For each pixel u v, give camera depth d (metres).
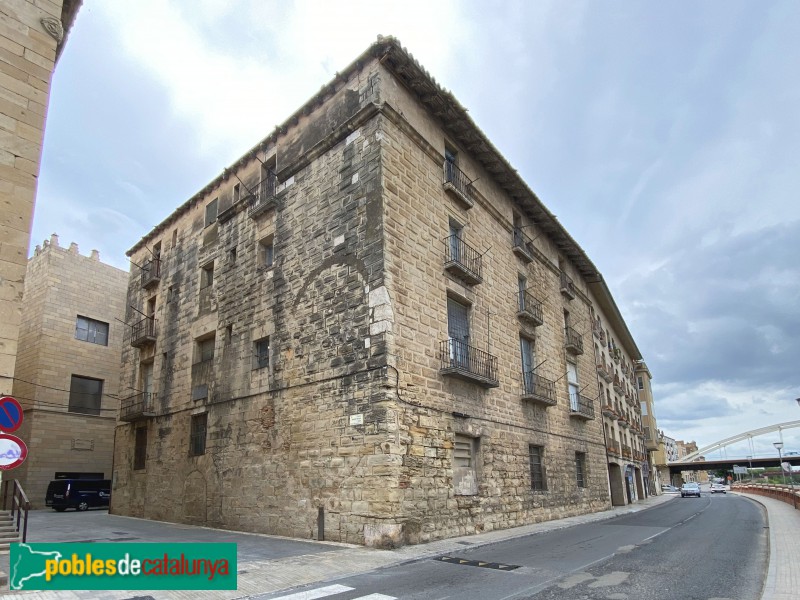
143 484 20.66
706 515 22.05
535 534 14.84
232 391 17.22
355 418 13.09
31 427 28.42
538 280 22.64
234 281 18.55
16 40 10.12
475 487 15.18
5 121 9.65
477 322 17.05
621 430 34.88
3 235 9.19
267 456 15.23
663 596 7.23
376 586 8.11
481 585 8.07
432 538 12.80
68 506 26.30
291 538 13.52
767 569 9.12
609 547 12.12
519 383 18.83
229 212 19.55
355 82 15.57
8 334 8.91
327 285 14.83
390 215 14.02
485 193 19.23
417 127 15.82
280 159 17.81
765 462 90.31
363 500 12.38
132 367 23.52
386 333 12.98
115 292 33.62
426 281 14.84
